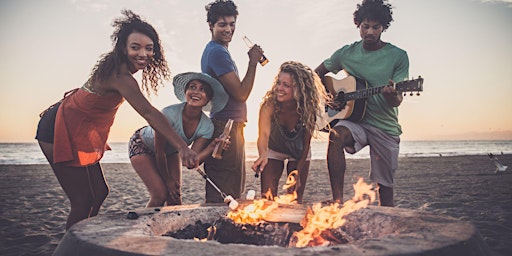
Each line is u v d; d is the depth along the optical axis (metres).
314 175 13.38
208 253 1.56
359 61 4.48
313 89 3.70
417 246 1.65
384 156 4.36
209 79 3.67
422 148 57.25
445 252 1.64
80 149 3.04
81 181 3.12
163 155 3.60
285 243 2.27
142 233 1.96
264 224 2.35
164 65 3.32
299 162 3.91
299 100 3.62
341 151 3.92
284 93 3.63
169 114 3.64
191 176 13.14
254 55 3.95
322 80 4.80
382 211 2.51
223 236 2.32
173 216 2.53
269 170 4.00
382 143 4.33
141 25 3.03
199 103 3.65
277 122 3.80
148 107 2.81
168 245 1.68
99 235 1.88
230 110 4.00
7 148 49.31
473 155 30.70
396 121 4.40
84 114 3.01
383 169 4.40
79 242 1.80
